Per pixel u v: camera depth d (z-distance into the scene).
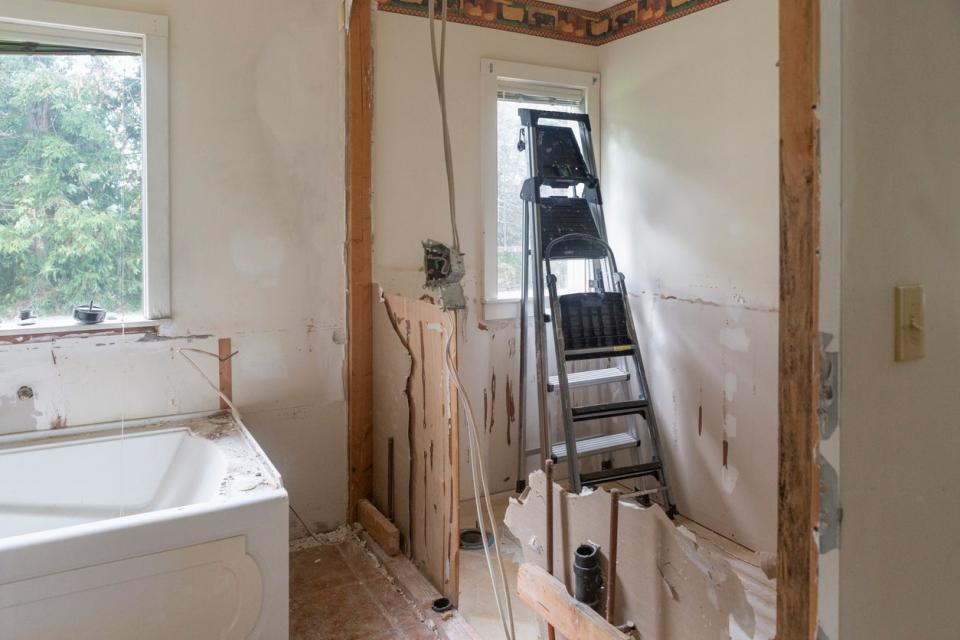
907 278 1.02
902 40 0.98
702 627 1.21
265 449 2.58
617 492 1.36
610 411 2.88
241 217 2.48
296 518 2.64
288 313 2.59
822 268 0.94
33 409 2.18
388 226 2.83
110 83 2.27
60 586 1.41
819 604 0.98
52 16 2.12
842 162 0.92
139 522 1.49
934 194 1.05
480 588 2.42
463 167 3.00
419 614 2.08
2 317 2.17
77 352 2.23
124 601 1.48
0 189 2.14
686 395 2.97
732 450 2.76
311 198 2.61
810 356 0.96
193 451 2.20
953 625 1.16
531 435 3.25
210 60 2.38
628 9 3.17
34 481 2.09
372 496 2.78
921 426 1.06
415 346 2.30
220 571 1.59
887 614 1.04
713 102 2.75
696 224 2.87
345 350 2.71
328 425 2.70
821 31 0.92
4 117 2.13
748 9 2.59
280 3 2.50
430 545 2.25
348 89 2.64
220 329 2.47
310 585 2.26
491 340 3.13
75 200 2.24
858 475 0.97
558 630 1.51
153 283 2.33
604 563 1.42
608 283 3.29
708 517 2.89
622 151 3.25
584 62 3.33
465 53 2.98
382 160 2.80
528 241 3.06
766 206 2.55
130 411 2.33
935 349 1.07
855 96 0.92
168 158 2.32
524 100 3.24
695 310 2.89
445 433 2.10
